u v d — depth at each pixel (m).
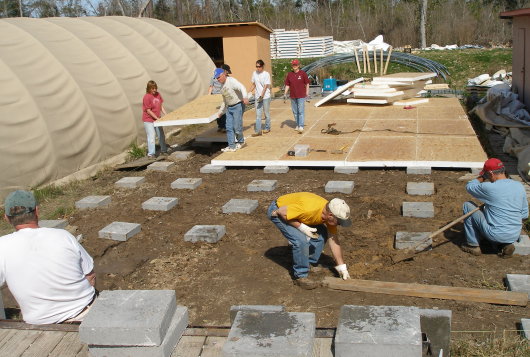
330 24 43.19
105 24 13.88
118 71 12.26
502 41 34.41
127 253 6.53
